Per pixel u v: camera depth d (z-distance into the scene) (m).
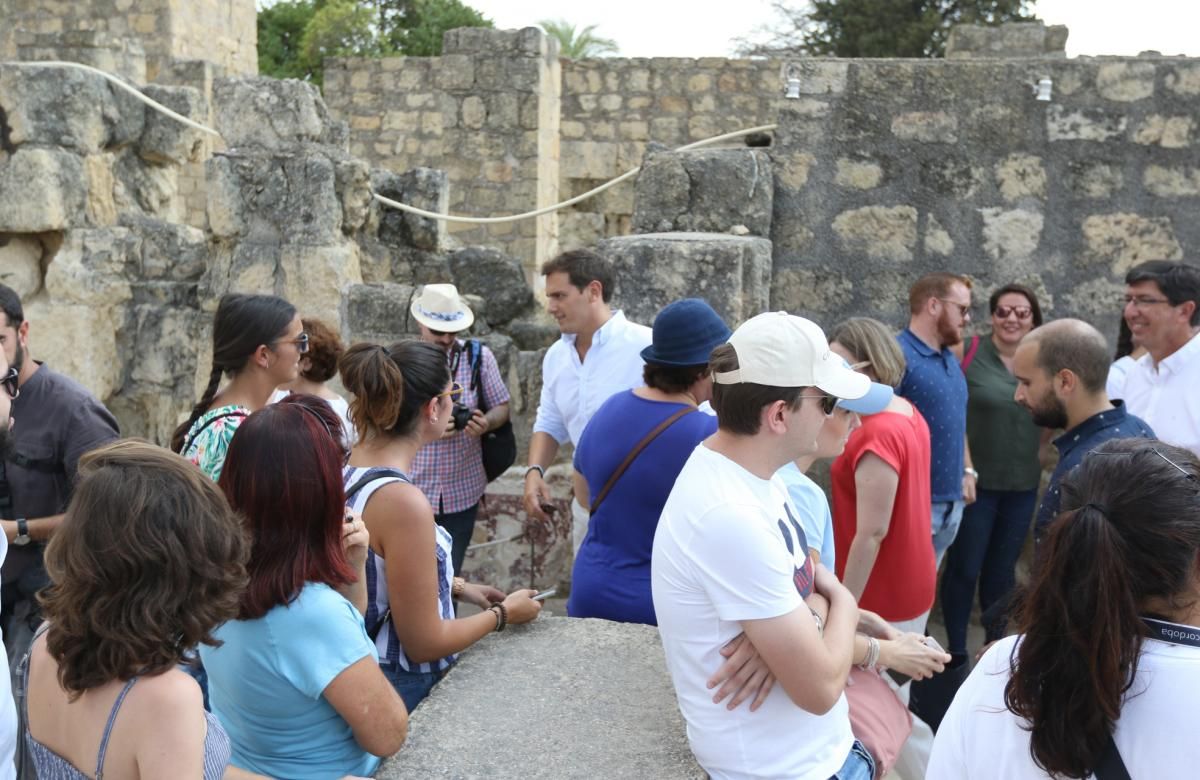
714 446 2.06
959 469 3.92
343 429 2.30
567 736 2.28
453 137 11.90
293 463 1.96
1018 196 4.59
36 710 1.64
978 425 4.34
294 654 1.95
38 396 3.31
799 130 4.72
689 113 12.88
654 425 2.93
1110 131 4.49
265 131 5.90
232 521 1.64
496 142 11.84
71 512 1.56
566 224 13.30
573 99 13.02
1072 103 4.50
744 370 1.96
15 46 14.41
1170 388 3.81
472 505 4.56
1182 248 4.50
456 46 11.73
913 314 3.97
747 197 4.72
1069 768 1.45
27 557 3.33
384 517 2.38
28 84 5.89
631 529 2.96
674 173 4.77
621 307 4.44
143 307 6.16
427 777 2.11
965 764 1.61
